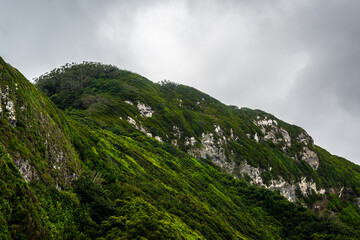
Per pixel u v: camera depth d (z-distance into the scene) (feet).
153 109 610.65
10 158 121.08
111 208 173.68
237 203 393.29
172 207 240.94
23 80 185.57
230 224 305.53
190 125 632.79
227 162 588.09
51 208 135.95
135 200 196.65
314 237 344.49
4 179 112.27
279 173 634.02
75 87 577.43
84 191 171.42
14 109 146.41
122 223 161.27
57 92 558.56
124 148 332.19
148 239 155.22
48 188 145.38
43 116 178.91
